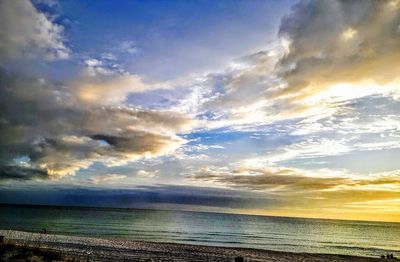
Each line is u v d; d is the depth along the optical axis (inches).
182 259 1071.0
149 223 4665.4
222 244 2300.7
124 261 864.9
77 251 998.4
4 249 722.2
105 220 4707.2
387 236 4845.0
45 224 3211.1
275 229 5017.2
